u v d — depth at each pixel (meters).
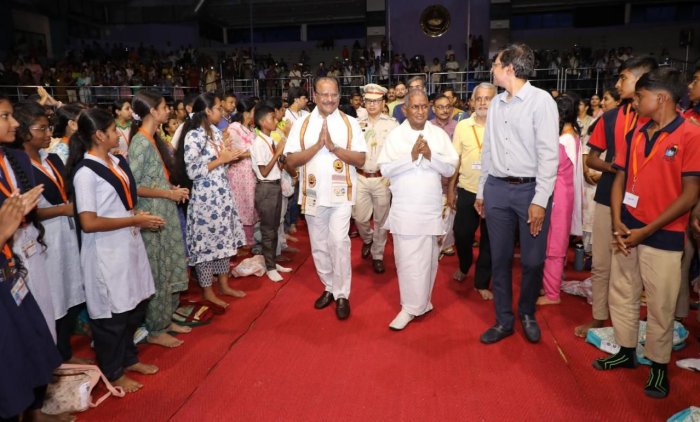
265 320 3.53
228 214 3.70
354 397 2.58
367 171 4.43
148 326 3.15
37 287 2.23
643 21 17.61
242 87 14.56
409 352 3.05
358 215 4.67
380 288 4.16
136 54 17.28
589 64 14.71
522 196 2.91
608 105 4.86
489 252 3.81
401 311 3.45
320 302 3.74
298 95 5.83
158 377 2.79
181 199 3.19
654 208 2.42
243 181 4.69
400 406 2.50
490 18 17.50
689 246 3.06
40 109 2.52
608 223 3.01
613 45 17.52
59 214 2.55
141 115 3.07
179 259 3.30
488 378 2.75
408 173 3.24
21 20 16.08
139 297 2.69
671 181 2.35
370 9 18.22
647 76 2.37
